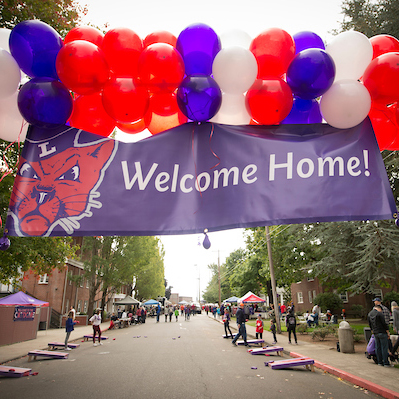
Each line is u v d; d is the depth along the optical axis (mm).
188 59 2979
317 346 13633
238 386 7453
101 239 31750
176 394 6816
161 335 20391
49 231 2928
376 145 3090
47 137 3137
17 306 16812
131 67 3010
